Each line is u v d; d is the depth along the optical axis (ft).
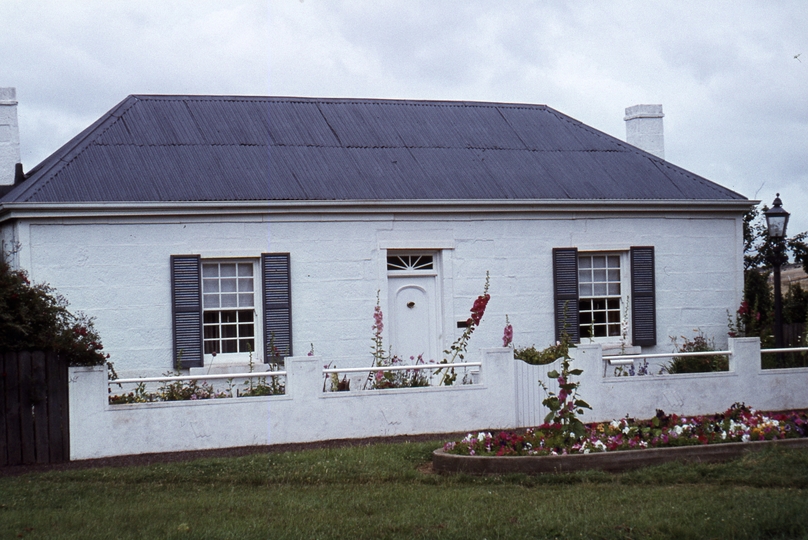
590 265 54.95
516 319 52.44
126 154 49.03
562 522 24.49
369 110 58.95
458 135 58.18
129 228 45.75
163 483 30.58
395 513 25.91
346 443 37.35
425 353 51.34
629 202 54.13
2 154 51.47
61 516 25.88
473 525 24.56
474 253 51.80
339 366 49.11
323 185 49.78
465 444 32.40
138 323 45.78
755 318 55.88
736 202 56.49
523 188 53.16
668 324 55.52
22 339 34.45
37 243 44.34
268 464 32.50
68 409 34.88
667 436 32.40
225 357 47.62
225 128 53.52
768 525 24.03
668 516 24.76
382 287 50.01
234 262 48.03
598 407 41.83
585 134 61.52
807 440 33.22
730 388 44.16
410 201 49.80
